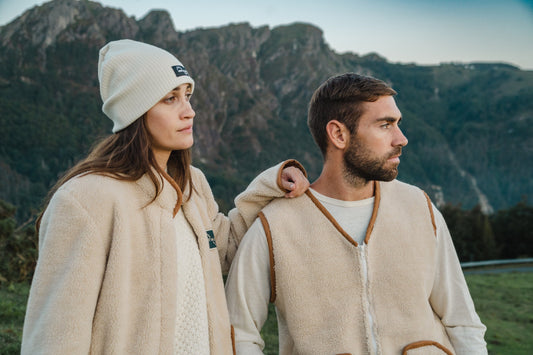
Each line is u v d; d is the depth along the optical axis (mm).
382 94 1548
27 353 1116
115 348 1208
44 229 1246
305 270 1573
